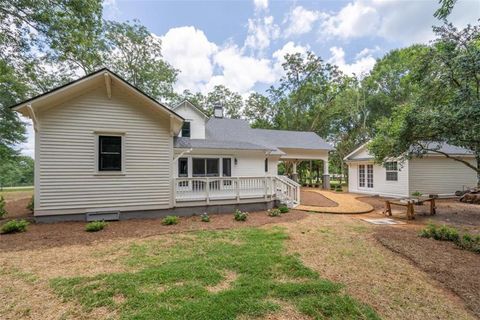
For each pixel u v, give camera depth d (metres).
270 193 11.05
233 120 19.33
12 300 3.17
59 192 7.72
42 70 14.23
